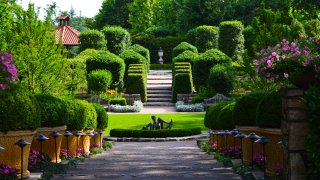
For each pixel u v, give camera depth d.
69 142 13.04
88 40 51.09
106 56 41.28
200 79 40.75
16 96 8.34
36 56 20.30
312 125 5.98
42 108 10.75
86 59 41.84
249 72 18.28
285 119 6.52
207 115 18.11
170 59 62.50
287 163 6.48
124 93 42.09
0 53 8.26
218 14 64.06
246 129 10.73
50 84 20.83
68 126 12.88
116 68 41.12
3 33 20.94
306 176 6.31
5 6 24.41
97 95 37.41
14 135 8.23
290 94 6.35
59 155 11.49
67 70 23.56
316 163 5.75
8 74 8.25
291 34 17.31
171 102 41.41
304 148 6.34
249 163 10.29
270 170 8.48
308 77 6.72
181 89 40.94
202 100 37.84
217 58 40.50
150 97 42.41
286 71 7.72
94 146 17.56
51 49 20.72
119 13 81.31
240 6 62.22
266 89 17.78
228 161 11.08
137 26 77.25
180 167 10.57
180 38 62.19
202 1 65.00
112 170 9.99
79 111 13.09
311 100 6.00
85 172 9.67
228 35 50.78
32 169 9.33
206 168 10.31
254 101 10.73
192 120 31.16
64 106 11.36
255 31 18.36
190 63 45.31
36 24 20.59
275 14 18.20
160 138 25.64
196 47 55.50
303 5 13.25
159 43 62.44
